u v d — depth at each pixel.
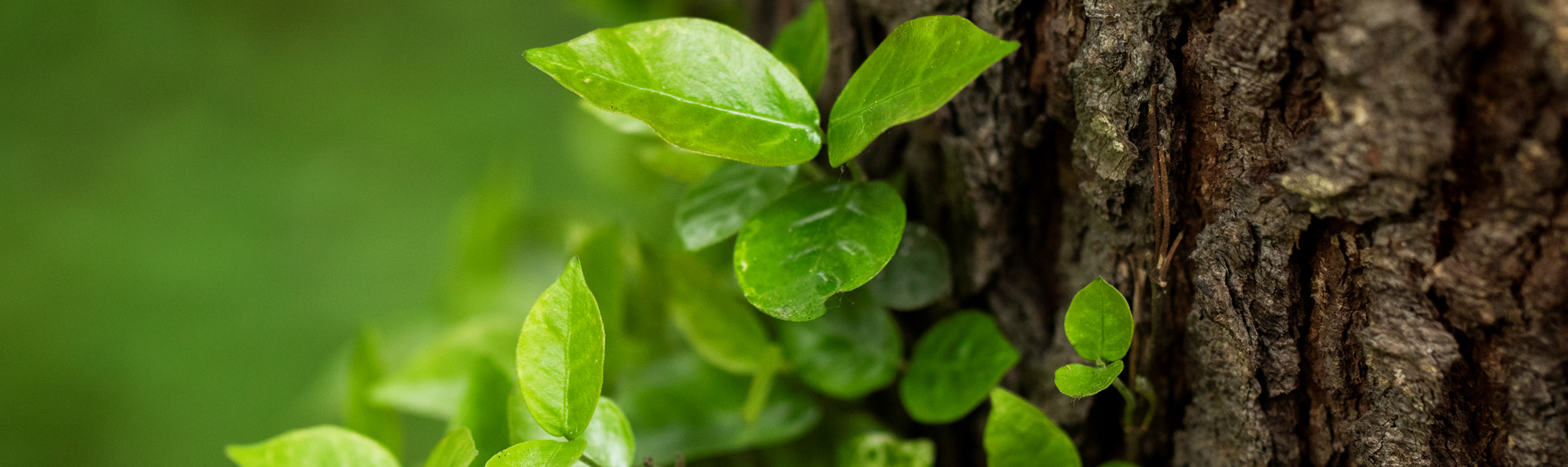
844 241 0.40
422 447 1.17
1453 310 0.38
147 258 1.43
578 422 0.39
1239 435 0.41
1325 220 0.39
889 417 0.48
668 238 0.54
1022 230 0.44
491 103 1.62
